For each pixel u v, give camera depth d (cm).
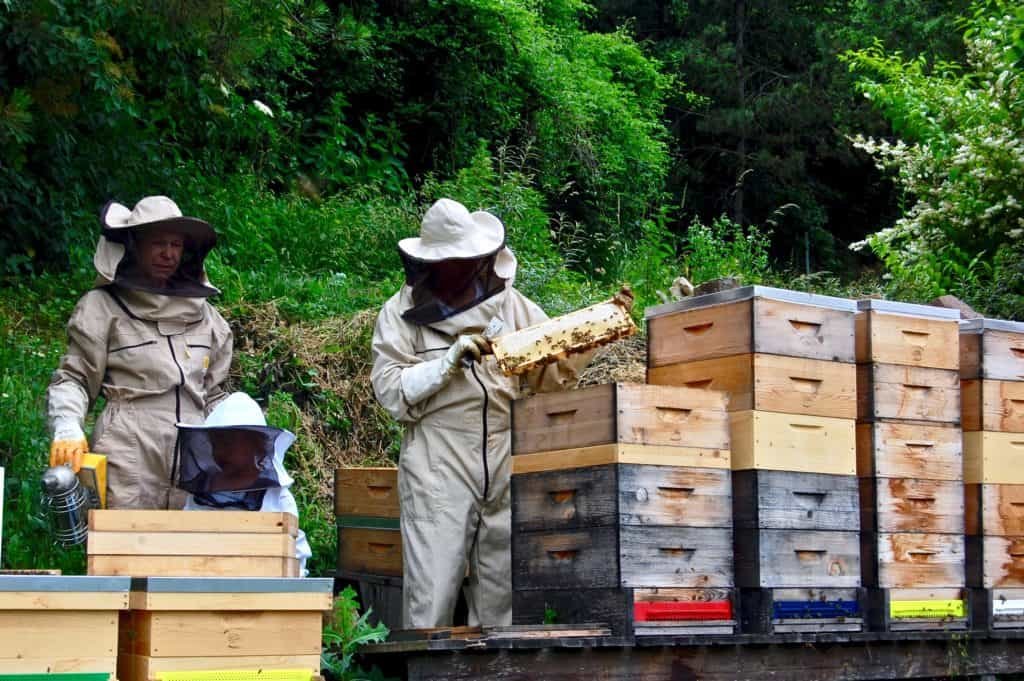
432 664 491
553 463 552
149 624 438
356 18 1700
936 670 611
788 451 566
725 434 556
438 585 587
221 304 998
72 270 1052
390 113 1727
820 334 582
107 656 429
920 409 613
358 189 1466
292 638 464
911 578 601
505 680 498
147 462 586
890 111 1370
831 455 580
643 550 525
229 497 535
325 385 935
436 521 593
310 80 1661
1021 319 1116
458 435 599
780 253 2903
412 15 1748
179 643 441
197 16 1027
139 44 1155
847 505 583
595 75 2148
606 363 984
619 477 522
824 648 575
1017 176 1166
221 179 1340
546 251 1340
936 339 620
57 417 558
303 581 464
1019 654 646
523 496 566
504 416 608
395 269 1257
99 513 457
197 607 443
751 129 2834
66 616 423
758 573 550
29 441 749
